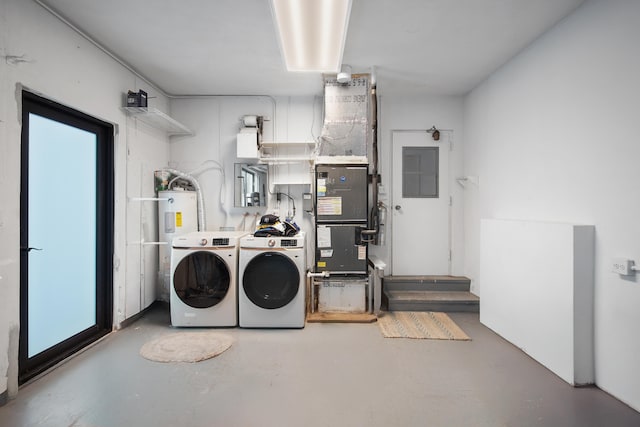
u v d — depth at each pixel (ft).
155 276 11.44
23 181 6.58
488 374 6.95
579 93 6.95
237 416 5.57
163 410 5.71
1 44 5.77
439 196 12.76
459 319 10.36
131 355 7.79
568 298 6.57
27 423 5.33
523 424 5.35
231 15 7.29
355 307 10.66
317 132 12.75
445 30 7.96
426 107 12.71
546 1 6.77
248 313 9.53
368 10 7.10
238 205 12.70
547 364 7.18
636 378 5.70
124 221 9.64
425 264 12.82
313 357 7.74
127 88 9.76
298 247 9.53
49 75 6.84
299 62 9.41
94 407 5.77
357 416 5.57
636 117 5.73
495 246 9.21
